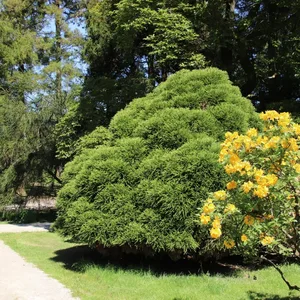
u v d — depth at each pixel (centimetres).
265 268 642
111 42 1560
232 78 1333
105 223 600
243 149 339
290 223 334
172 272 631
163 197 561
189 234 555
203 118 648
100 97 1401
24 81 2138
